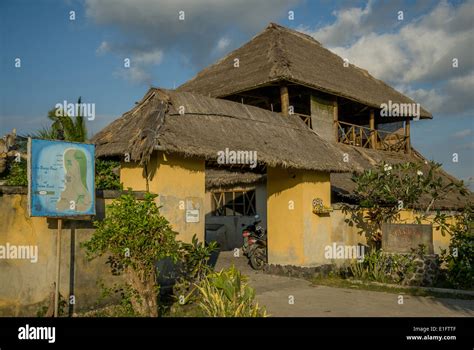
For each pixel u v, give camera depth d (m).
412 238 10.59
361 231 12.35
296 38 19.33
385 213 12.38
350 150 17.66
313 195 11.19
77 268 6.58
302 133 11.73
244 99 17.75
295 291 9.48
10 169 8.12
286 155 10.04
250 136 9.82
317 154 11.23
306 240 10.93
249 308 6.35
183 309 7.19
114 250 6.14
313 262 11.08
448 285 10.16
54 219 6.32
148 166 7.83
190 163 8.24
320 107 17.03
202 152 8.10
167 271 7.73
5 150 8.19
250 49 18.30
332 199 13.36
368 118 22.12
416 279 10.25
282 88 15.05
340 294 9.24
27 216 6.02
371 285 10.21
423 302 8.58
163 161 7.77
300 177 10.96
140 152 7.50
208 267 7.96
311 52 18.89
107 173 9.30
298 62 16.41
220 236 18.52
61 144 5.96
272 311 7.62
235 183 18.81
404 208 12.45
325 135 17.05
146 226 6.29
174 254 6.65
